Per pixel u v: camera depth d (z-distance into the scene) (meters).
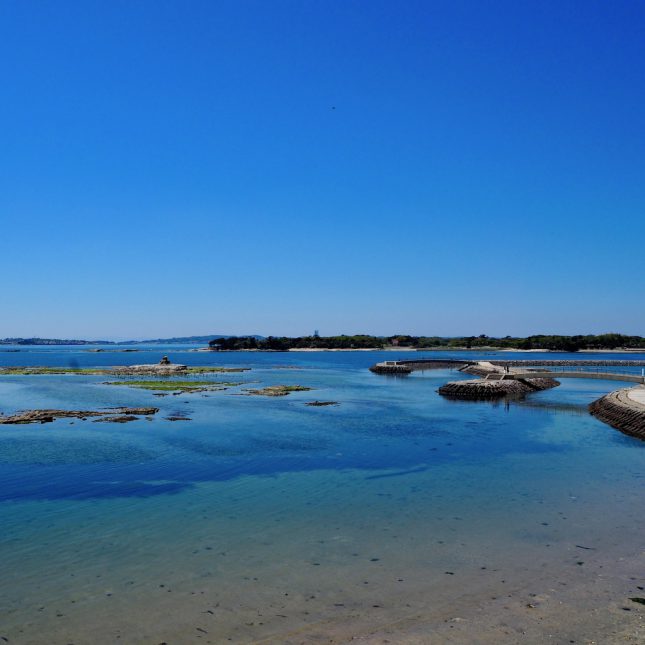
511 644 11.40
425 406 54.28
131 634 11.96
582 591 13.91
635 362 110.06
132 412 47.31
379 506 21.31
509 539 17.69
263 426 40.81
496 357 196.88
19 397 62.41
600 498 22.31
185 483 24.80
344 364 155.00
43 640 11.73
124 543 17.41
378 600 13.50
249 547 17.05
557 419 45.22
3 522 19.45
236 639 11.75
